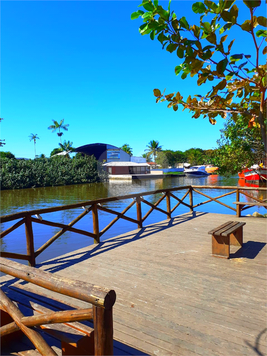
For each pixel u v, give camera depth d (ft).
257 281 9.78
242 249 13.48
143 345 6.36
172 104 6.95
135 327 7.08
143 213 33.32
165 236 16.60
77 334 5.11
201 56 5.26
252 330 6.82
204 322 7.25
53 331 5.27
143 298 8.70
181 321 7.32
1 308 6.37
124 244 15.11
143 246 14.60
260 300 8.39
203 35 4.98
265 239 15.12
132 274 10.75
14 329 5.97
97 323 4.25
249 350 6.08
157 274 10.68
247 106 6.41
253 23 4.50
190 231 17.69
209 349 6.15
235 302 8.30
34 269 5.43
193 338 6.57
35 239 25.40
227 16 4.52
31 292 7.18
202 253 13.11
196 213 24.08
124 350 6.19
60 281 4.74
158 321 7.35
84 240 24.08
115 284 9.84
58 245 23.13
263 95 4.84
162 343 6.41
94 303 4.16
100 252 13.76
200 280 10.00
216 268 11.14
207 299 8.54
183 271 10.91
